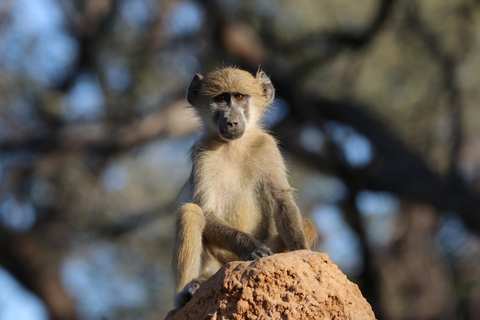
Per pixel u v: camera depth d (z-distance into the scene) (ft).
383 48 62.28
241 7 64.95
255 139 30.01
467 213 58.75
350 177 60.85
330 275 19.95
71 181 63.16
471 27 61.05
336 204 66.80
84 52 62.59
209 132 30.35
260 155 29.37
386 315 65.92
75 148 60.59
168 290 65.26
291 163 65.87
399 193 60.08
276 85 59.67
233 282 19.52
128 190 66.90
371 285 66.08
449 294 72.02
